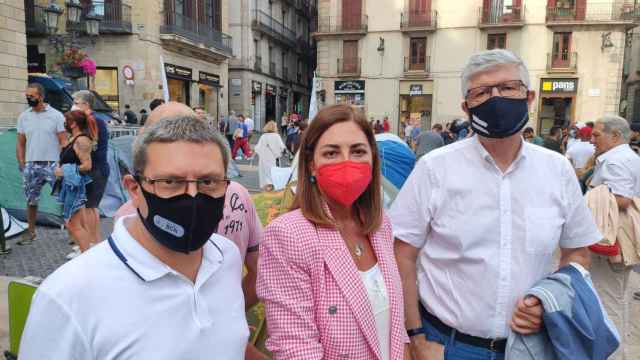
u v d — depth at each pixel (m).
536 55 27.45
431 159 2.05
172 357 1.24
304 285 1.66
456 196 1.96
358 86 30.05
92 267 1.22
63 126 6.12
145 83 22.03
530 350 1.82
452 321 1.97
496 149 1.96
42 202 7.21
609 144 3.60
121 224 1.35
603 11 26.45
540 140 10.95
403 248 2.11
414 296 2.09
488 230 1.92
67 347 1.15
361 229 1.86
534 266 1.92
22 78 11.82
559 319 1.76
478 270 1.92
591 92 27.12
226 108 30.31
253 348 2.02
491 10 27.64
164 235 1.27
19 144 6.17
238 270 1.55
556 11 26.88
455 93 28.64
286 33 40.00
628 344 3.68
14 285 2.02
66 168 4.96
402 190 2.16
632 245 3.37
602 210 3.38
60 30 20.77
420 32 28.77
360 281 1.70
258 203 3.24
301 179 1.80
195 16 25.94
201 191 1.28
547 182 1.95
